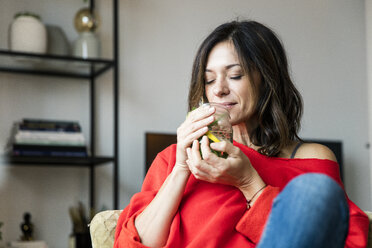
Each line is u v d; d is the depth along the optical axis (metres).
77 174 3.09
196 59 1.34
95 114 3.19
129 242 1.15
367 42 4.14
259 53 1.29
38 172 3.00
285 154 1.33
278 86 1.34
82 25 2.93
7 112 2.96
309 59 3.88
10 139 2.79
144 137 3.28
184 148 1.14
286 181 1.24
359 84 4.07
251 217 1.11
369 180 4.02
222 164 1.09
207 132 1.11
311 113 3.84
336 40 4.02
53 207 3.02
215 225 1.13
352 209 1.18
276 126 1.31
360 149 4.00
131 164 3.25
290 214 0.62
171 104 3.38
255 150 1.32
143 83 3.32
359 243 1.12
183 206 1.22
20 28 2.74
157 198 1.20
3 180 2.92
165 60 3.39
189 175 1.18
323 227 0.61
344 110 3.97
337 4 4.06
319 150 1.32
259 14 3.71
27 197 2.96
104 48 3.23
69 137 2.78
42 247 2.74
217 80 1.27
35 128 2.72
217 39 1.29
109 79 3.24
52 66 2.92
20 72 2.97
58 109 3.08
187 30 3.47
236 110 1.27
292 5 3.86
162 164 1.36
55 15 3.10
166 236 1.18
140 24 3.35
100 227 1.26
